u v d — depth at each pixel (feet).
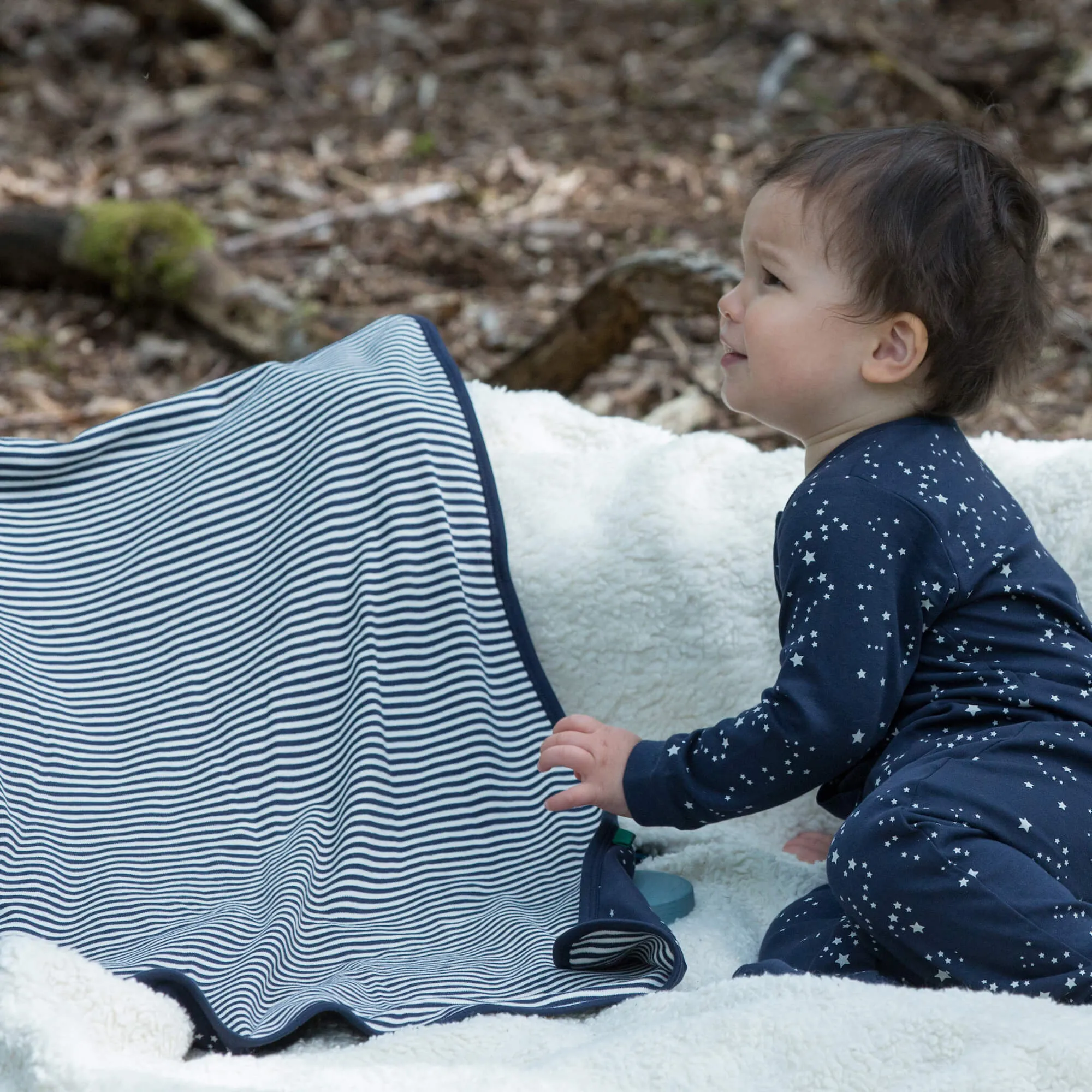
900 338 5.80
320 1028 5.54
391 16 25.21
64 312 14.94
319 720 7.07
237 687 7.25
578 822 6.76
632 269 10.64
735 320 6.11
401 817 6.67
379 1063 5.11
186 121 21.26
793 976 5.10
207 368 13.89
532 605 7.44
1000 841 5.21
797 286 5.87
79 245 14.71
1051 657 5.66
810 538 5.63
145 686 7.38
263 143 20.45
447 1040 5.22
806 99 21.42
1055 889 5.12
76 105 21.71
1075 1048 4.50
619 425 8.21
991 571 5.72
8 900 6.23
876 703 5.48
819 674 5.49
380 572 7.20
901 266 5.70
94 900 6.39
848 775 5.92
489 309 14.88
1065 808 5.32
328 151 20.18
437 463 7.45
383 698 6.93
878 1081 4.61
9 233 15.16
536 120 21.31
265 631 7.32
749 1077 4.70
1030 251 6.02
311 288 15.46
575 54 23.72
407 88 22.48
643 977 5.78
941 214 5.74
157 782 7.02
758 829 7.01
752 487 7.51
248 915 6.19
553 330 11.18
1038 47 21.43
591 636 7.37
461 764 6.85
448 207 18.03
